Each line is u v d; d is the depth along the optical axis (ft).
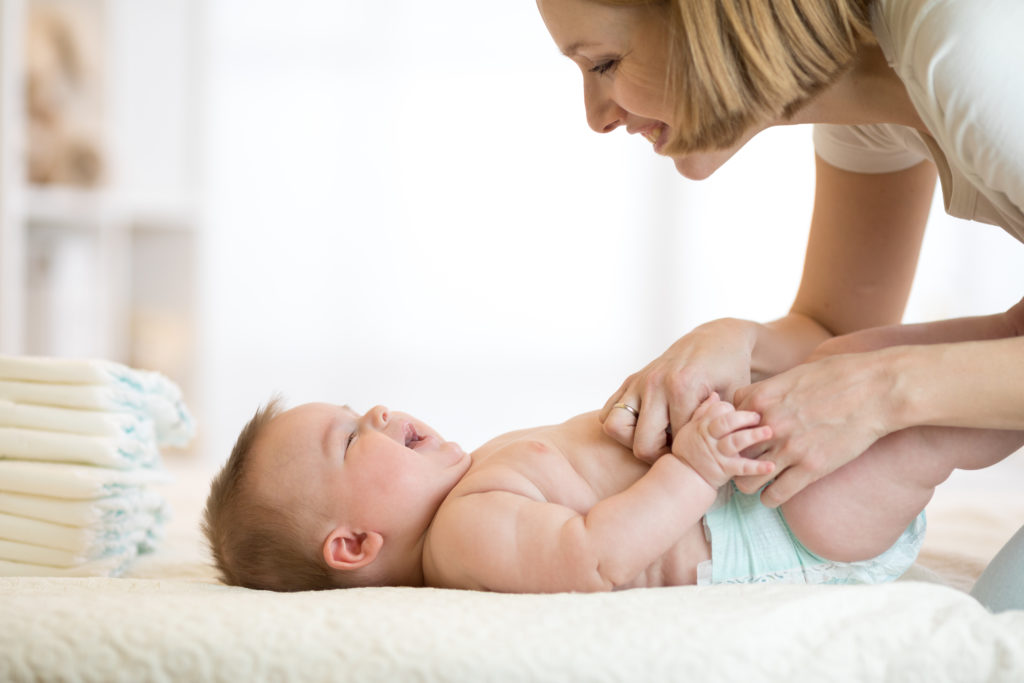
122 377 4.86
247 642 2.95
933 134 3.55
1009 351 3.31
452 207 18.40
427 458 4.23
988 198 3.70
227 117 18.29
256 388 18.40
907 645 2.90
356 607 3.10
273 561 4.14
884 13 3.45
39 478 4.54
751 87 3.48
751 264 17.78
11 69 10.36
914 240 5.11
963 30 3.21
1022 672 2.83
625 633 2.89
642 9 3.62
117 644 2.96
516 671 2.83
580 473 4.02
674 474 3.60
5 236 10.37
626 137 18.15
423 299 18.51
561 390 18.47
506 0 18.16
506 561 3.67
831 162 5.00
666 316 18.13
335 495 4.09
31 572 4.62
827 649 2.89
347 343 18.47
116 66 13.19
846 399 3.45
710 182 17.79
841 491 3.70
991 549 5.50
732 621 2.93
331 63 18.26
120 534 4.81
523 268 18.42
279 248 18.40
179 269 13.12
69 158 11.82
